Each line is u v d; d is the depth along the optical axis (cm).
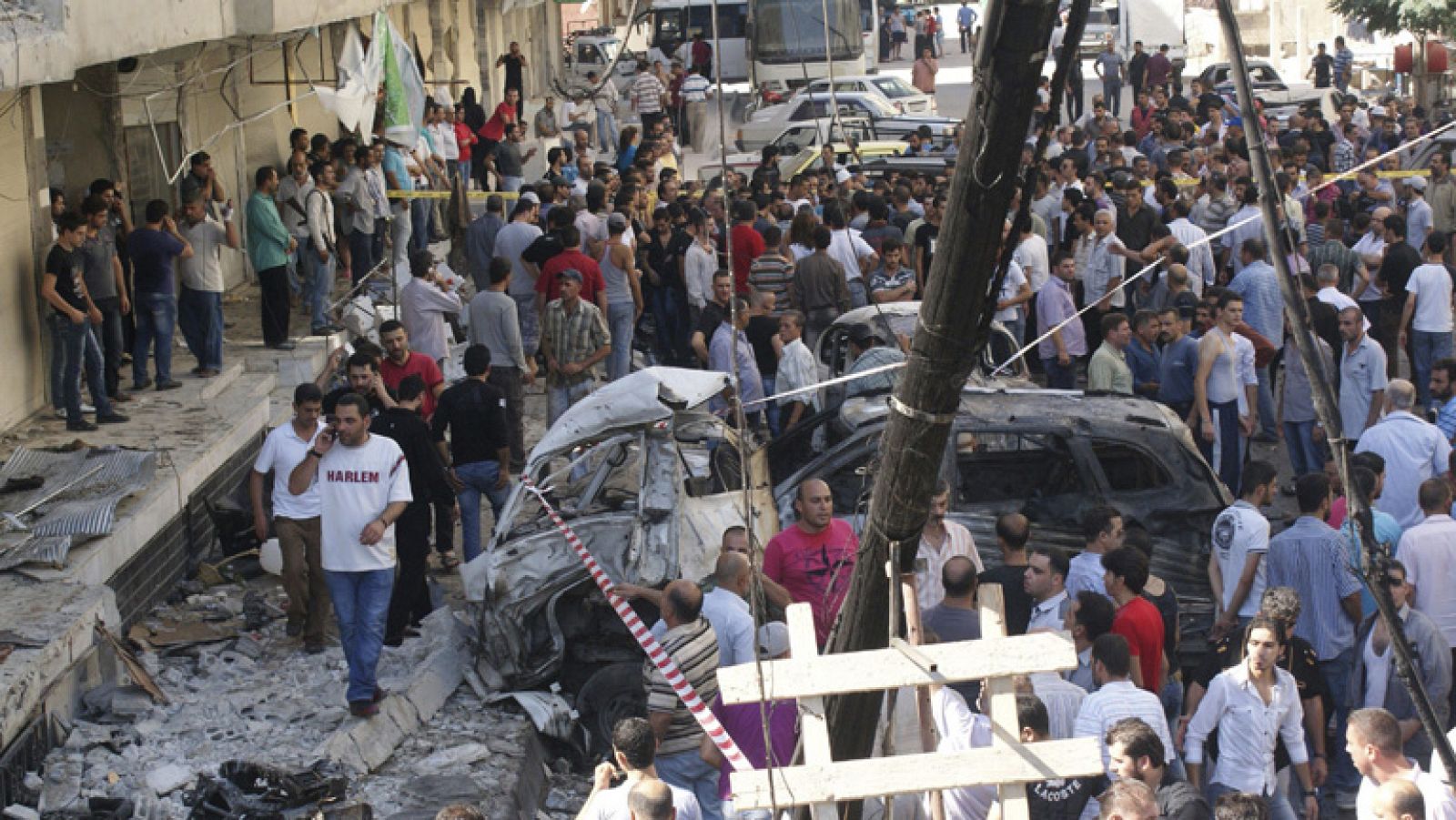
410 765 912
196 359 1543
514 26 4203
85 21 1064
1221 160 2212
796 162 2639
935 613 773
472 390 1170
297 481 1036
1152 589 877
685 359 1755
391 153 2120
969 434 1038
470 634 1055
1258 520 921
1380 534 933
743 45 4253
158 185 1731
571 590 977
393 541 945
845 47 3678
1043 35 384
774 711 752
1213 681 768
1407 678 383
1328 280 1484
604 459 1034
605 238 1803
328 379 1554
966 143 399
